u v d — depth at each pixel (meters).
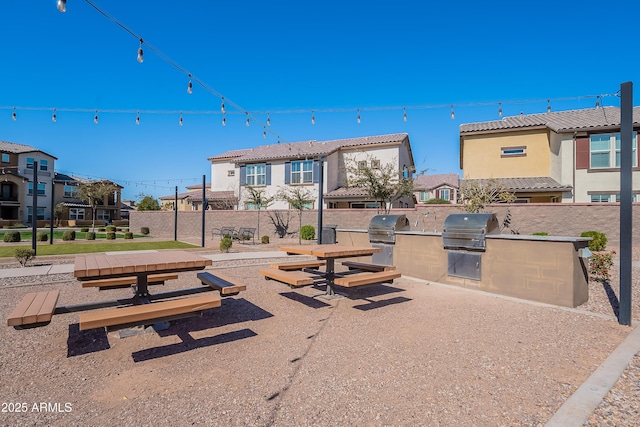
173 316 3.90
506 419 2.56
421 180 43.84
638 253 11.50
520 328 4.60
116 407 2.74
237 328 4.62
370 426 2.48
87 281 5.41
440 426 2.48
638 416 2.58
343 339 4.20
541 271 5.95
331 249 6.20
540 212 14.42
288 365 3.48
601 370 3.31
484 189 15.84
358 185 19.25
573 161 16.70
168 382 3.14
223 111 10.47
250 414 2.62
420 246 7.99
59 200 45.12
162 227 25.77
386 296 6.38
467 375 3.26
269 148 29.86
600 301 5.92
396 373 3.30
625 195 4.77
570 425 2.46
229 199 27.91
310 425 2.49
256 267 9.77
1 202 38.91
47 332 4.46
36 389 3.03
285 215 21.27
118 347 3.97
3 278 7.93
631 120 4.74
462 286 7.13
